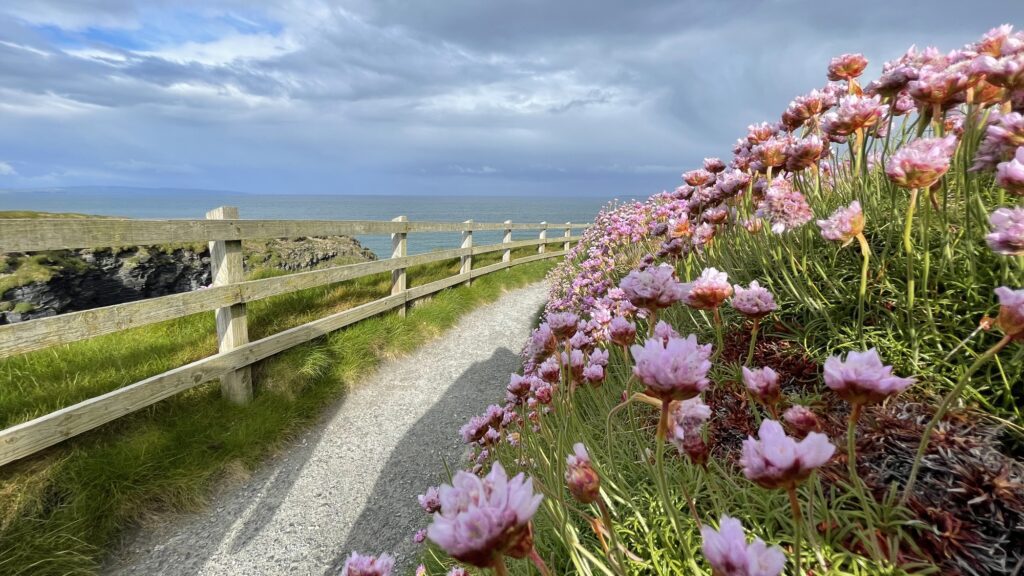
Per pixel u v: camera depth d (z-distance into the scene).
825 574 0.95
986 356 0.88
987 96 1.59
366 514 3.08
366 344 5.51
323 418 4.29
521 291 10.51
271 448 3.70
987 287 1.43
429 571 2.11
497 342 6.75
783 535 1.11
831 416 1.38
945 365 1.36
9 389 3.13
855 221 1.37
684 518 1.23
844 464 1.22
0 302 4.86
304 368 4.52
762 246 2.18
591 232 9.84
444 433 4.09
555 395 1.82
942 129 1.79
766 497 1.18
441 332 6.92
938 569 0.92
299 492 3.28
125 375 3.62
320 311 5.75
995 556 0.95
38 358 3.58
